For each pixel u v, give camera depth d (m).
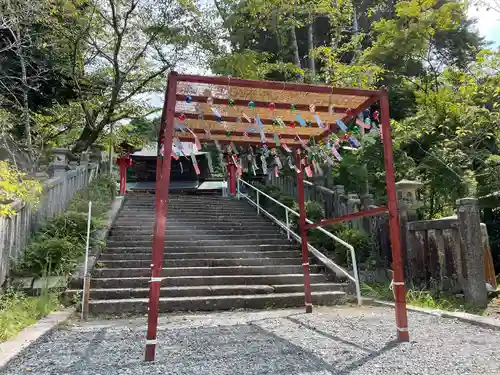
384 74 12.33
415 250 6.12
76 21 11.16
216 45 11.60
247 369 2.71
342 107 4.06
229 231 8.77
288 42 14.85
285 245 7.95
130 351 3.23
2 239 5.03
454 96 10.48
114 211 9.10
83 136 12.74
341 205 8.70
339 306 5.69
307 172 5.08
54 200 7.56
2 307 4.38
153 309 3.03
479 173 8.70
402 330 3.45
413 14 10.77
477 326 3.96
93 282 5.74
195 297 5.60
